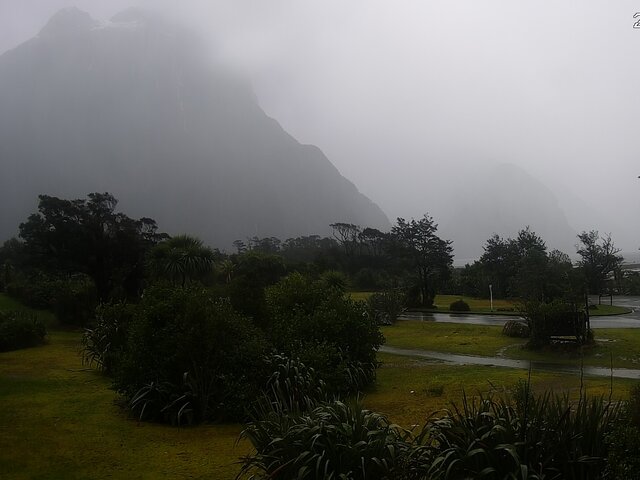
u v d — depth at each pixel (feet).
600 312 108.99
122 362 33.04
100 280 106.42
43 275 128.36
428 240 160.97
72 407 33.83
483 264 191.72
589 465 13.70
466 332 81.00
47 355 61.72
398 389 40.14
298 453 15.08
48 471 21.26
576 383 38.73
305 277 51.90
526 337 70.23
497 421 14.21
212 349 30.94
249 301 46.52
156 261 95.91
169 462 22.30
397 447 15.08
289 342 36.65
